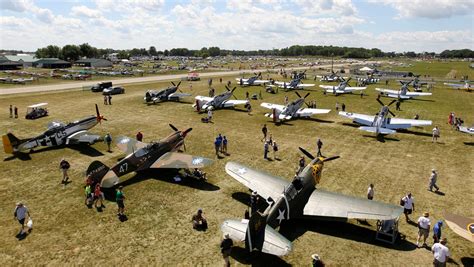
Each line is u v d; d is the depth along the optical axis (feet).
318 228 48.08
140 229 47.47
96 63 432.66
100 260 40.52
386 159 79.25
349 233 46.85
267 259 40.91
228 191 60.34
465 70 452.35
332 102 163.43
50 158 77.20
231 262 40.27
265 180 56.80
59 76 258.16
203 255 41.57
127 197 57.52
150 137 95.91
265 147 78.79
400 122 104.17
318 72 368.48
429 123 101.96
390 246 43.83
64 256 41.24
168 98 158.40
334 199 49.16
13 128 103.60
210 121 117.60
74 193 58.90
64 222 49.19
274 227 43.47
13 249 42.52
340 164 75.61
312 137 98.73
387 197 58.59
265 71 375.45
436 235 42.04
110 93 171.32
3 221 49.34
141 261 40.34
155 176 66.80
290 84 205.98
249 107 135.44
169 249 42.80
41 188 60.85
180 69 385.50
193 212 52.54
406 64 630.74
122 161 62.03
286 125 113.80
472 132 98.12
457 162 77.30
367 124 109.19
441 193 60.34
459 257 41.78
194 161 65.36
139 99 161.79
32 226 47.83
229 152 83.46
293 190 47.21
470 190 61.67
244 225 41.04
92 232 46.62
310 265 39.86
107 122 113.39
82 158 77.41
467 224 42.29
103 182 57.82
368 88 224.53
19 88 192.54
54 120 114.42
